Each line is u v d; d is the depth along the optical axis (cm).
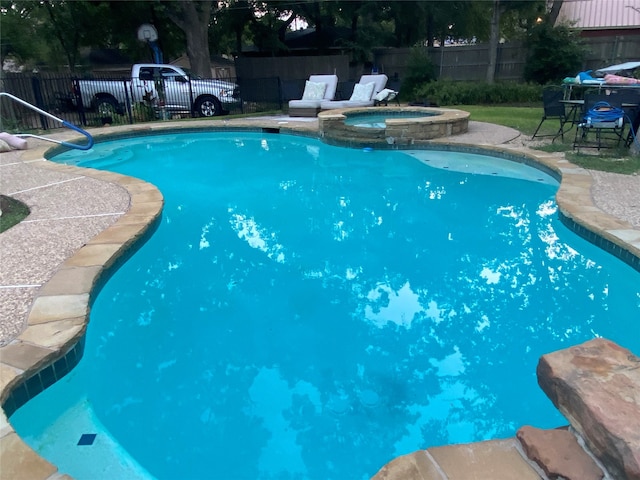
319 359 287
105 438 222
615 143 739
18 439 181
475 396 254
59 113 1320
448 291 371
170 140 1030
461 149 798
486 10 2053
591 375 176
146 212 463
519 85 1540
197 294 370
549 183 616
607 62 1521
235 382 266
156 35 1662
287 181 697
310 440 224
